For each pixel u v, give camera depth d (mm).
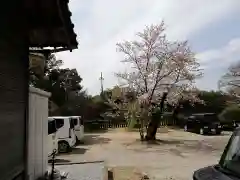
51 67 31000
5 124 3738
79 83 34656
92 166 10211
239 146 3293
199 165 11719
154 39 21859
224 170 3092
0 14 3412
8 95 3850
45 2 4145
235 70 31250
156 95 20703
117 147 17594
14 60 4117
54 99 29812
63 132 15461
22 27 4512
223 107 33000
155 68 21172
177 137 23266
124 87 22188
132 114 22578
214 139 21500
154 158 13633
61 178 8031
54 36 5270
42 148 7102
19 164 4461
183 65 21234
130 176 9273
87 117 31469
